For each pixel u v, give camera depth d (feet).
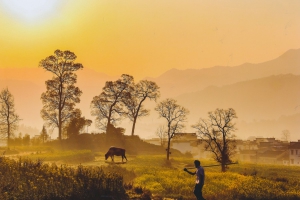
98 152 292.40
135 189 100.78
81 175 92.27
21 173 87.40
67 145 317.83
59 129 327.26
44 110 331.36
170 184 121.60
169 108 301.43
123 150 232.32
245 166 280.72
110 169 148.97
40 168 96.27
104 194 84.94
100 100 344.90
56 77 333.21
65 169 98.48
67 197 77.92
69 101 336.08
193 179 139.95
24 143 349.41
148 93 369.50
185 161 285.64
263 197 101.09
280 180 159.12
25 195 73.31
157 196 99.30
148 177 140.77
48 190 77.30
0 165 96.84
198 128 243.19
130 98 347.56
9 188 76.13
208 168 255.91
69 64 333.83
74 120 329.31
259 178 154.20
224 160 234.99
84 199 79.87
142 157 277.03
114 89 347.15
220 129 238.48
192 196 102.89
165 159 274.36
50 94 327.67
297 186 132.05
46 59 330.54
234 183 128.88
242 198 99.96
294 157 500.74
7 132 348.38
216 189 118.32
